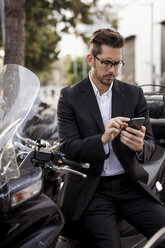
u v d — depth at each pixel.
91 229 2.11
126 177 2.28
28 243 1.68
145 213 2.17
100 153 2.04
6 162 1.61
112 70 2.10
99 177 2.17
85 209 2.16
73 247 2.66
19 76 1.98
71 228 2.31
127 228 2.46
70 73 44.31
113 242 2.03
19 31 6.00
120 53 2.10
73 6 8.49
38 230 1.73
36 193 1.71
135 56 15.97
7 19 5.98
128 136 1.96
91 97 2.22
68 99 2.24
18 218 1.65
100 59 2.10
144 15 14.75
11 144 1.67
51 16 9.03
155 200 2.23
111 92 2.26
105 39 2.06
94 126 2.18
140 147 2.01
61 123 2.25
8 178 1.59
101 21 9.04
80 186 2.19
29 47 11.96
